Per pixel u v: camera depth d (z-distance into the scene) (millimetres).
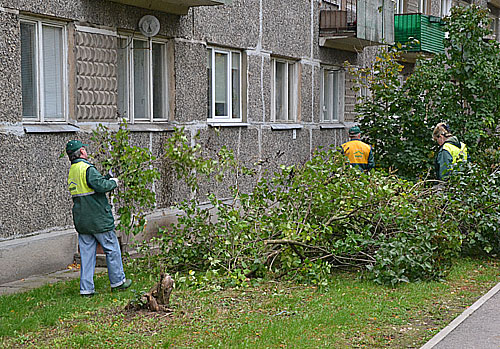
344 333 6645
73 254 9992
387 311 7469
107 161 8578
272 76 16125
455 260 10648
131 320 6969
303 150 17406
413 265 8836
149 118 12133
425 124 13703
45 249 9453
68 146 8102
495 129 14320
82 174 7934
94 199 7980
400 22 20969
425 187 10961
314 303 7789
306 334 6574
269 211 9531
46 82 9867
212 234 9359
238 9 14289
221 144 13867
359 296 8203
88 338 6293
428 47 21359
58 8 9789
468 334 6594
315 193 9312
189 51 12773
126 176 8531
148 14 11688
